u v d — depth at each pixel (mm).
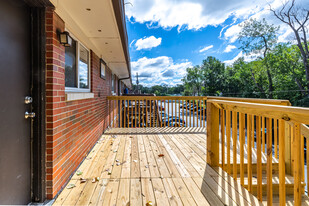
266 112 1501
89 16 2381
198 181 2115
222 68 29188
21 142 1549
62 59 1992
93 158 2875
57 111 1855
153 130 4996
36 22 1703
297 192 1326
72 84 2662
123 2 2654
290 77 16938
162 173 2330
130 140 3971
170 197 1786
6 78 1357
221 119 2408
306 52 15445
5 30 1343
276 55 17906
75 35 2650
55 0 1773
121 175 2277
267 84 19359
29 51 1671
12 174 1422
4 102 1335
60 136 1928
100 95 4328
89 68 3484
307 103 14641
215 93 28484
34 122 1705
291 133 2449
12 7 1424
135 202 1705
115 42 3576
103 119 4727
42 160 1715
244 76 22219
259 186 1756
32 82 1696
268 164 1543
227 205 1647
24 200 1588
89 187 1986
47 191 1738
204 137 4254
